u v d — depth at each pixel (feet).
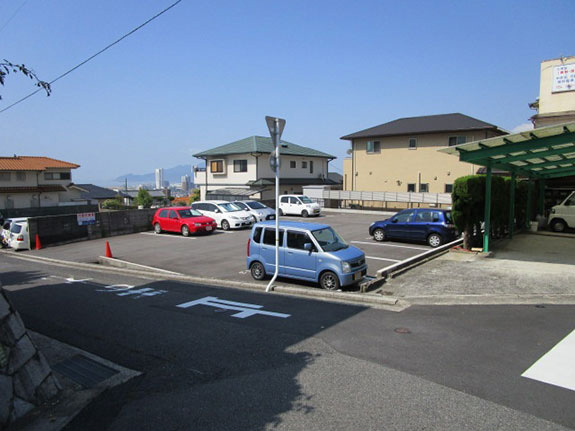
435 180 103.65
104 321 23.80
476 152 36.32
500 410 12.78
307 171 146.00
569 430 11.66
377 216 95.04
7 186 133.39
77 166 156.35
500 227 54.19
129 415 12.98
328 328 21.27
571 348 17.78
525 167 52.44
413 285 30.58
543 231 60.80
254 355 17.78
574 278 30.83
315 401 13.55
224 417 12.71
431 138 103.55
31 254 59.36
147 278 39.37
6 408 12.66
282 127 32.35
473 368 15.93
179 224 70.69
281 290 31.32
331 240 33.04
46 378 14.15
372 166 113.91
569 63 73.61
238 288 33.27
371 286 30.35
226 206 79.00
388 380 15.01
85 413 13.20
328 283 30.81
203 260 47.65
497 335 19.63
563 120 73.92
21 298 31.22
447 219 50.14
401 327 21.18
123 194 222.89
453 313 23.65
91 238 72.23
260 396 14.02
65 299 30.30
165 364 17.08
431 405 13.15
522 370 15.69
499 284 29.71
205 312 25.21
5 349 13.09
